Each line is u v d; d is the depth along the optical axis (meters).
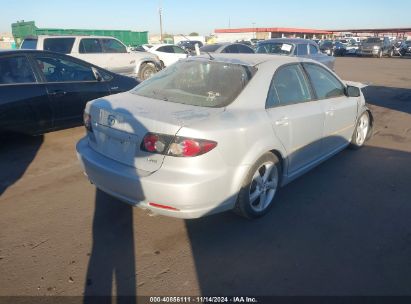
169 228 3.30
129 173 2.84
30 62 5.46
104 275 2.69
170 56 15.96
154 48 16.05
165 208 2.78
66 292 2.52
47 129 5.70
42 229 3.27
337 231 3.29
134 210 3.61
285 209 3.67
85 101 6.03
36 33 22.20
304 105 3.80
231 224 3.37
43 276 2.67
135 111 2.96
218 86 3.30
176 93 3.37
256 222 3.41
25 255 2.90
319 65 4.33
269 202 3.52
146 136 2.77
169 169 2.71
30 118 5.40
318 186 4.21
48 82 5.59
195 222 3.39
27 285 2.58
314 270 2.76
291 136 3.53
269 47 11.81
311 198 3.91
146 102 3.21
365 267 2.80
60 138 5.98
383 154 5.35
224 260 2.87
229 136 2.83
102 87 6.27
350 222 3.45
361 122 5.43
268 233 3.24
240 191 3.10
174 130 2.67
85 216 3.50
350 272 2.74
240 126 2.92
